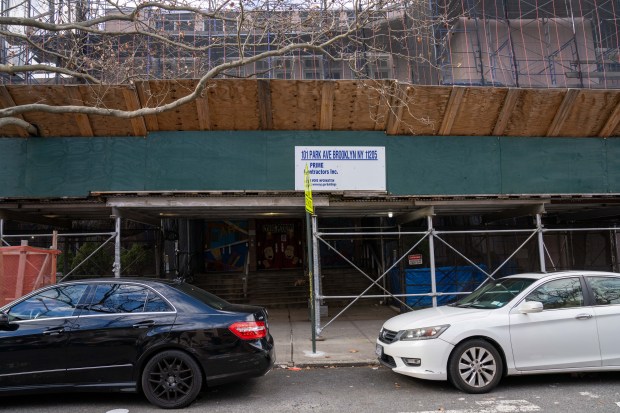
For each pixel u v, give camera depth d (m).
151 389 5.79
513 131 11.24
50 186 10.41
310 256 9.82
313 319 9.02
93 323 5.89
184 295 6.20
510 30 16.16
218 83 9.91
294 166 10.77
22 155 10.45
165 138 10.63
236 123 10.66
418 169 11.01
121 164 10.52
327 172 10.80
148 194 10.42
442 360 6.28
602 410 5.52
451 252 14.43
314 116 10.68
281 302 15.29
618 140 11.57
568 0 17.12
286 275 17.23
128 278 6.40
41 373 5.74
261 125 10.72
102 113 8.88
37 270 8.70
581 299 6.64
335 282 16.67
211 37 13.58
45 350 5.77
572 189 11.37
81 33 13.36
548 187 11.30
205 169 10.63
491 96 10.56
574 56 16.97
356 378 7.32
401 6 13.27
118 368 5.79
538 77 16.66
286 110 10.52
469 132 11.18
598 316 6.49
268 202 10.66
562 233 14.95
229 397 6.33
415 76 15.59
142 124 10.41
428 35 14.19
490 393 6.27
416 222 14.90
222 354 5.86
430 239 10.72
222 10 12.27
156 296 6.13
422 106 10.64
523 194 11.01
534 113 10.92
